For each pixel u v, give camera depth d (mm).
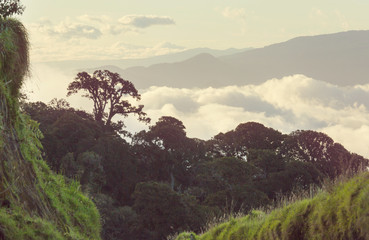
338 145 72562
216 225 9766
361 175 5223
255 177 63656
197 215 45656
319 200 5770
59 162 55156
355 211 4793
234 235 8125
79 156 55938
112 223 45906
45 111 73875
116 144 66500
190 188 63250
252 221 8109
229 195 52125
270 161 66625
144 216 46781
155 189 48219
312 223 5652
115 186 65125
